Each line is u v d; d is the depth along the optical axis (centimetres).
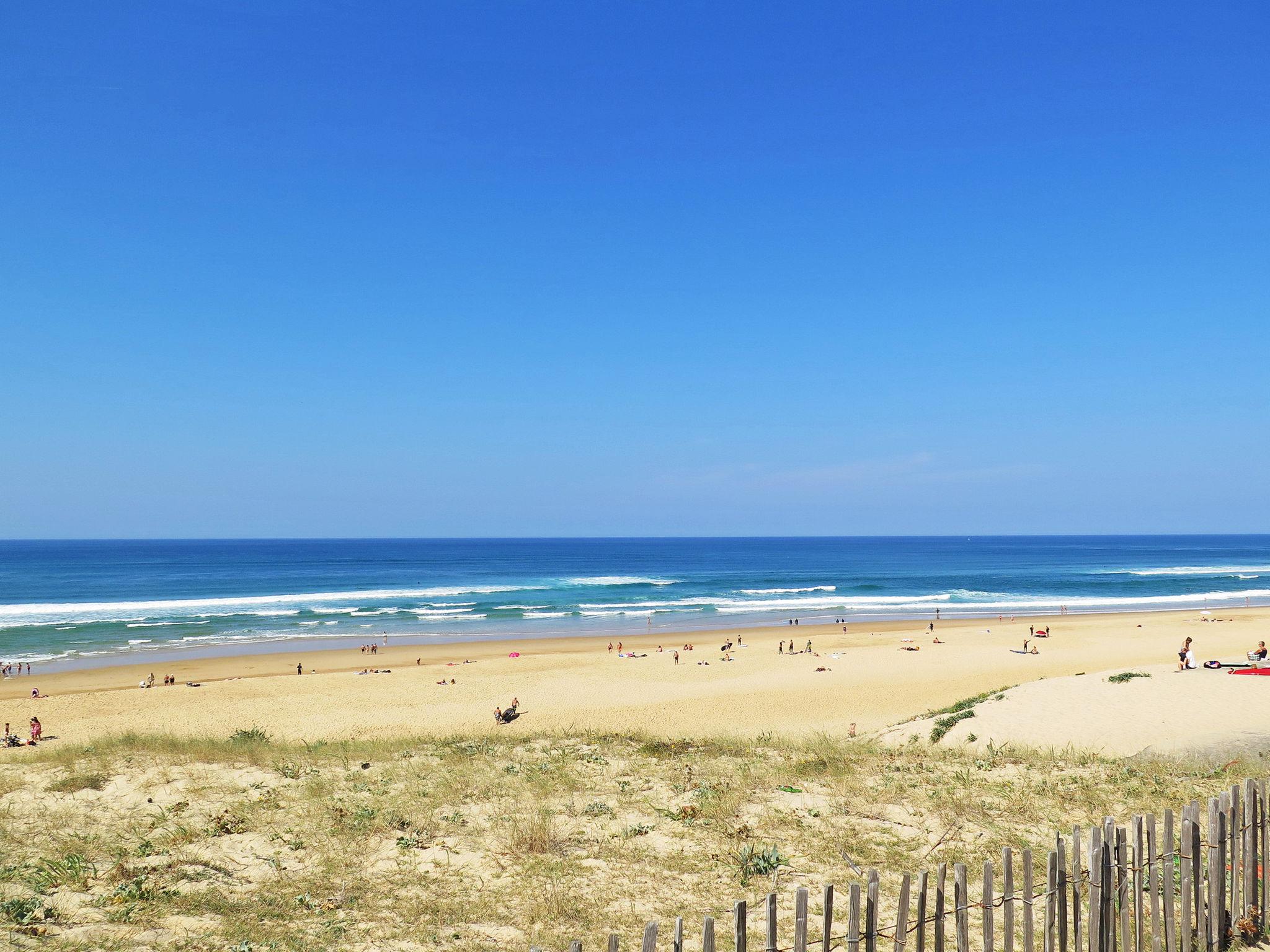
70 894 792
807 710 3278
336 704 3588
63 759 1371
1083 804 1112
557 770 1292
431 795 1147
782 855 916
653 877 863
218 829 1005
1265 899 719
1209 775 1275
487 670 4509
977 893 820
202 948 696
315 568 14262
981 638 5600
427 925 754
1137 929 656
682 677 4216
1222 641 5059
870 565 15600
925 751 1541
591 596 9006
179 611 7431
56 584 10738
